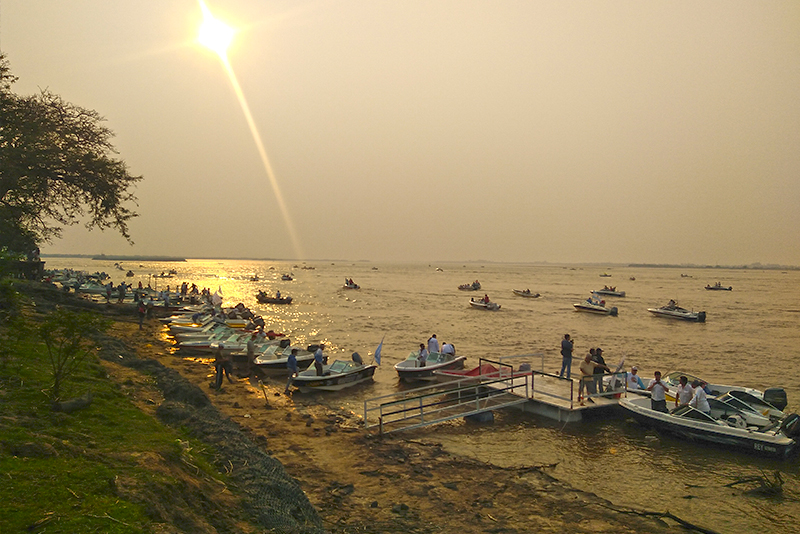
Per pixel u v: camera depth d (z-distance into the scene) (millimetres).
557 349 31281
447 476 11164
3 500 4859
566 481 11305
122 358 14477
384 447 12844
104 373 11344
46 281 37312
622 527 9102
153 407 10117
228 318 36594
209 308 42156
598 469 12125
